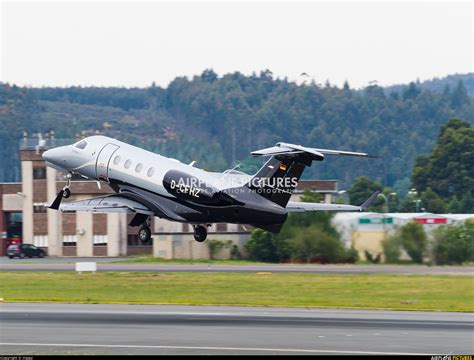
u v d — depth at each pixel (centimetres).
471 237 18362
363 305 12019
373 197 13375
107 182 14775
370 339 8869
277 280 15250
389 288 13925
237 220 13000
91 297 12875
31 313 10756
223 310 11175
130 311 11000
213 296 13038
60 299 12506
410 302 12325
